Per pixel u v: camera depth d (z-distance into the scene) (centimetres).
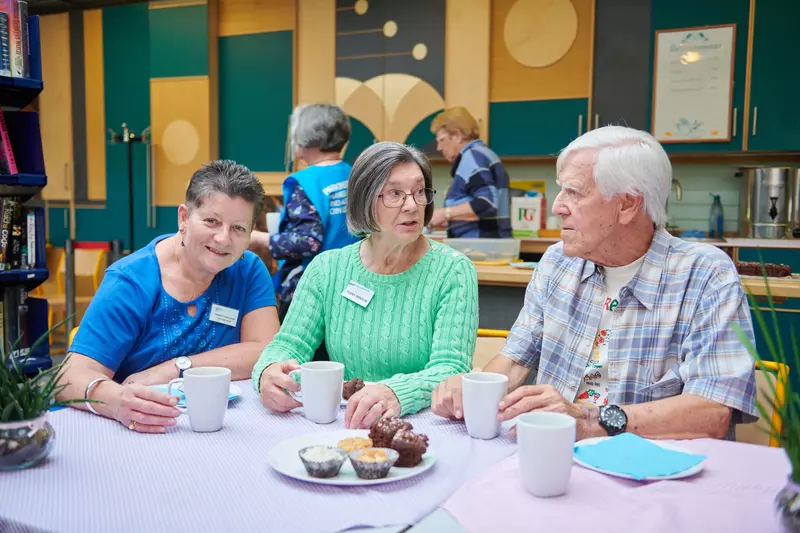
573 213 133
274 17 556
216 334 161
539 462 82
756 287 238
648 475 89
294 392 124
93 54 617
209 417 111
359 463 88
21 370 98
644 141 130
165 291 154
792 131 434
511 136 500
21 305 281
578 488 87
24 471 92
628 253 136
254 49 566
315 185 246
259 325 166
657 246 135
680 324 131
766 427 138
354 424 115
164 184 595
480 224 351
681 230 480
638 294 134
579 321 143
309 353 154
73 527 75
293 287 250
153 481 89
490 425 109
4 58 255
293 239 242
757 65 437
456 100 510
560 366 144
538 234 486
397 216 142
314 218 244
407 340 148
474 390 109
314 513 78
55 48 628
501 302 290
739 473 92
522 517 77
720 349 122
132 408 113
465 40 503
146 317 151
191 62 573
